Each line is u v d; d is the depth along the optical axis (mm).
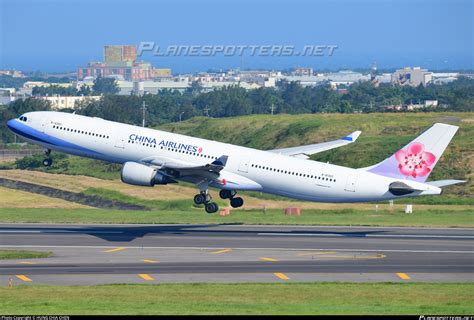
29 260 171000
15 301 128875
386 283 146625
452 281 150750
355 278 153375
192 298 132375
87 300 130000
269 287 142125
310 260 172375
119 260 171250
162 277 153125
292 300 131625
